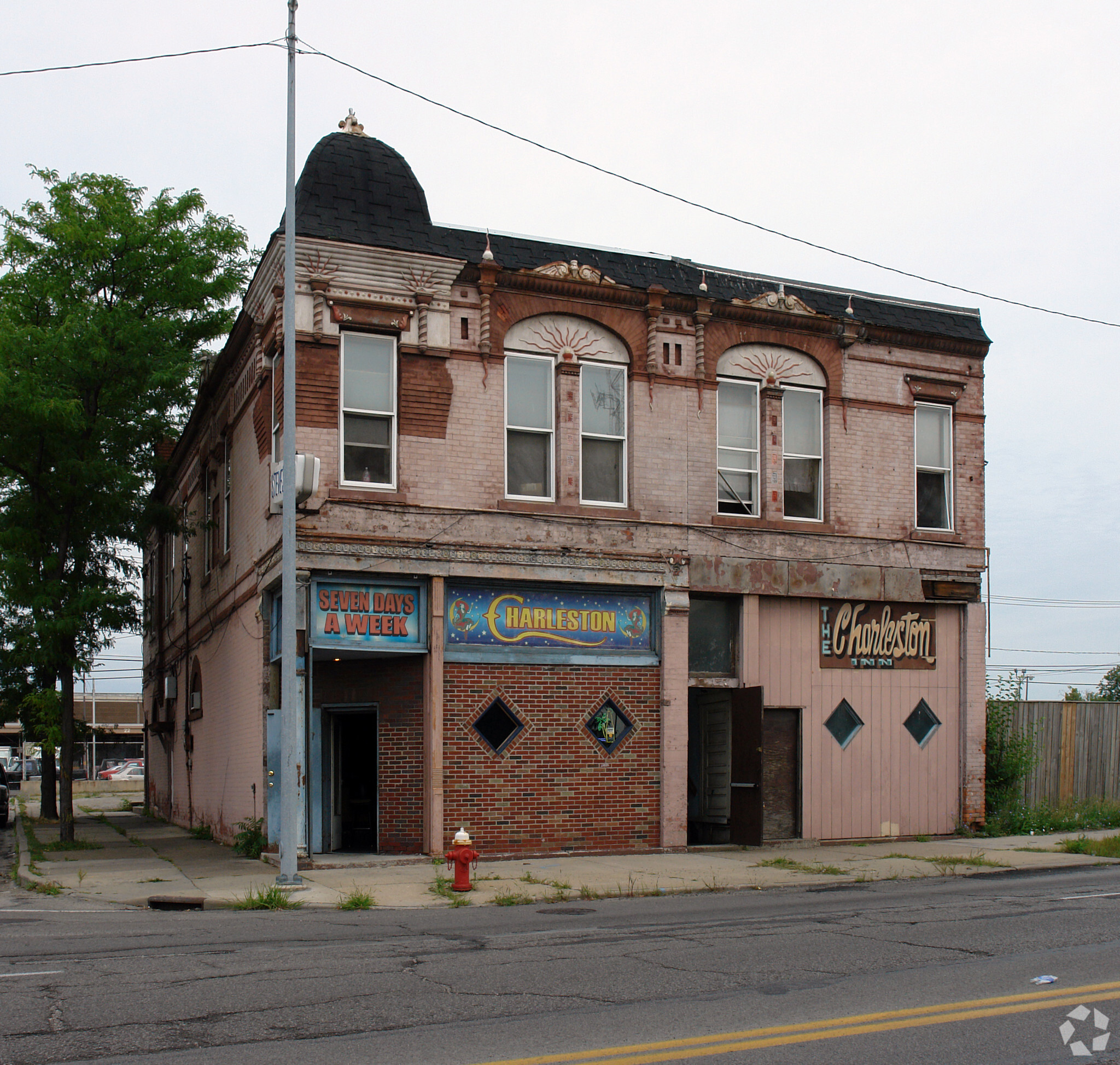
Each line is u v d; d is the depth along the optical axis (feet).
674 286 62.69
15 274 68.33
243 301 64.44
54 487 69.41
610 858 56.24
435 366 56.85
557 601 58.49
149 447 77.36
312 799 56.49
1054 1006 23.68
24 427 65.10
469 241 58.54
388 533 54.70
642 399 61.26
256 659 59.41
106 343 65.51
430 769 54.44
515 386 59.21
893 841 64.95
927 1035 21.52
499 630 57.00
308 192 56.08
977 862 54.60
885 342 68.08
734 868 52.49
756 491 64.28
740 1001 24.34
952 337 69.62
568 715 57.93
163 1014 23.18
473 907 41.68
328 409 54.54
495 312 58.44
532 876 48.78
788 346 65.41
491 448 57.57
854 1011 23.36
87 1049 20.58
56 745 70.18
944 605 68.39
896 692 66.39
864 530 66.13
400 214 57.52
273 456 57.52
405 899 42.98
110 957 29.86
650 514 60.59
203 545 80.33
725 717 64.13
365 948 31.14
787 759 63.41
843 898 43.14
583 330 60.54
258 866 52.85
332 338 55.01
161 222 70.38
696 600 62.49
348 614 54.08
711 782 64.85
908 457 67.97
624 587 59.77
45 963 28.84
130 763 223.51
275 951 30.71
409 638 55.21
